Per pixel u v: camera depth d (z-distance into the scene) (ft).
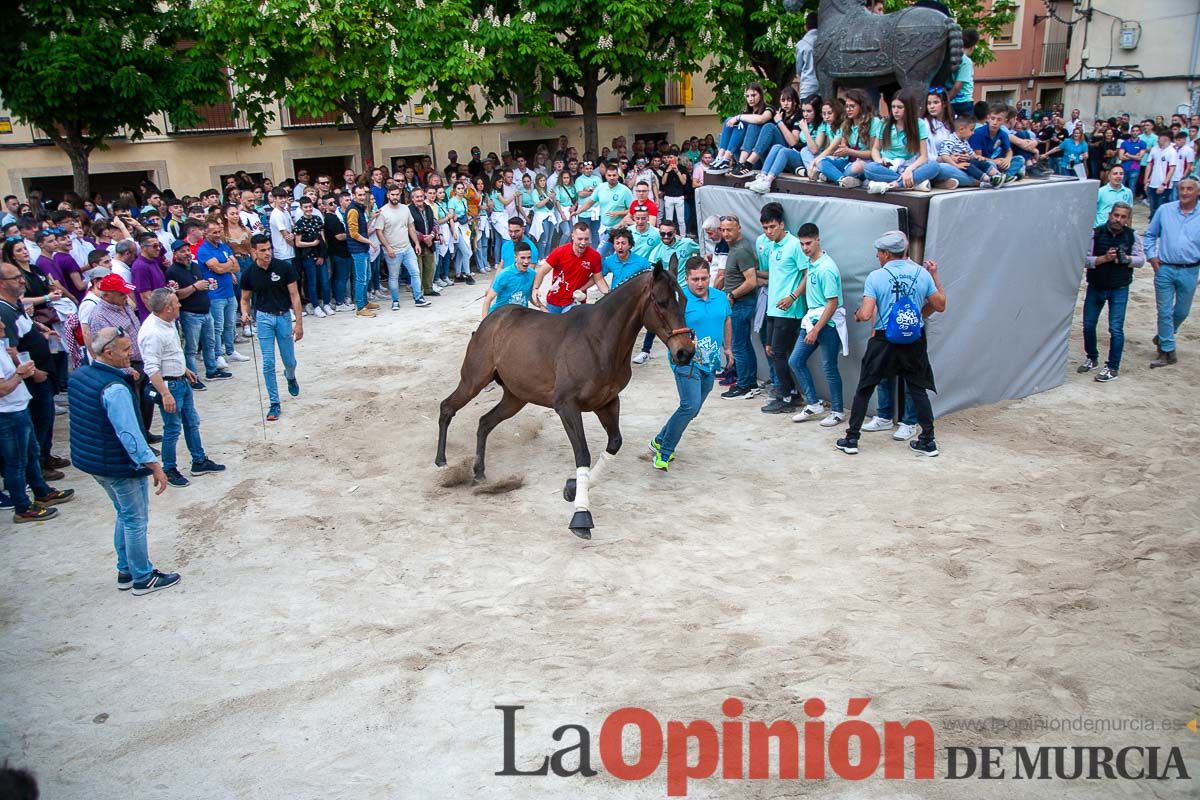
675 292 21.74
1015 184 30.37
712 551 21.85
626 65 63.72
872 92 31.78
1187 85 90.07
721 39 63.00
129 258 33.17
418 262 51.19
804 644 17.83
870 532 22.48
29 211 43.16
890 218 27.84
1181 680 16.42
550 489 25.80
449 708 16.31
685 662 17.37
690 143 73.31
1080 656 17.19
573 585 20.44
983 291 29.66
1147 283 49.47
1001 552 21.29
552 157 78.54
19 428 24.36
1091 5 96.22
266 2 51.52
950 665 17.03
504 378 24.62
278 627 19.21
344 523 24.03
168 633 19.16
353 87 52.54
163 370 26.02
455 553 22.17
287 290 32.01
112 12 51.21
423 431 30.71
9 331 25.54
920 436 27.32
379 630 18.90
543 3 58.08
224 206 44.32
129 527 20.29
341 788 14.47
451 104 58.03
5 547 23.41
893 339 25.98
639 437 29.60
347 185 52.06
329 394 34.83
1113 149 78.79
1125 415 30.22
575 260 29.04
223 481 26.99
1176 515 22.86
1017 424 29.58
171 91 52.01
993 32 79.61
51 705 16.85
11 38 49.01
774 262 29.99
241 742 15.67
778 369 30.73
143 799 14.42
